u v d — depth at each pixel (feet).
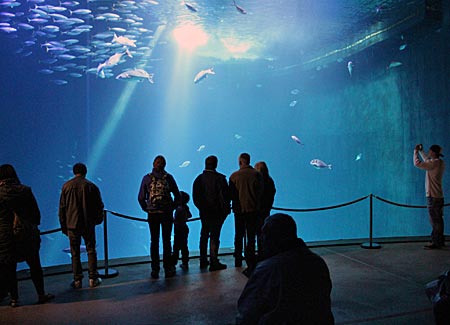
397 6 47.65
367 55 63.00
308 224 100.53
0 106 139.85
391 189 60.54
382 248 25.14
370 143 67.82
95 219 18.20
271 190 21.34
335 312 14.60
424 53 49.73
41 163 158.20
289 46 74.38
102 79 150.92
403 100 55.93
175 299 16.24
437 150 24.67
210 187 20.27
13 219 15.08
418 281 18.37
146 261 22.41
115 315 14.57
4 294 15.14
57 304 15.84
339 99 81.46
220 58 104.58
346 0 48.98
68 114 155.84
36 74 134.00
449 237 28.02
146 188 19.51
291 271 6.75
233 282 18.47
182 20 65.77
